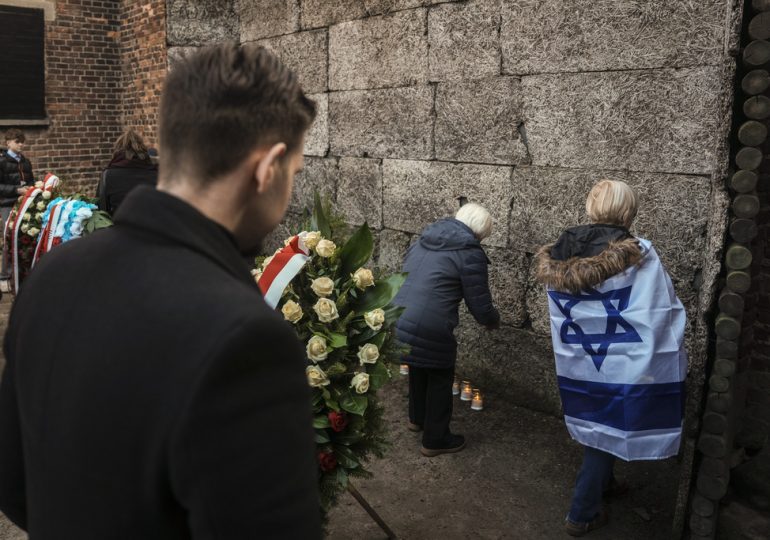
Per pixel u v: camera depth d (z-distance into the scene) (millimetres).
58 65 9023
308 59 5645
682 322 2635
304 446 804
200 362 714
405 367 4969
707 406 2723
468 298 3535
